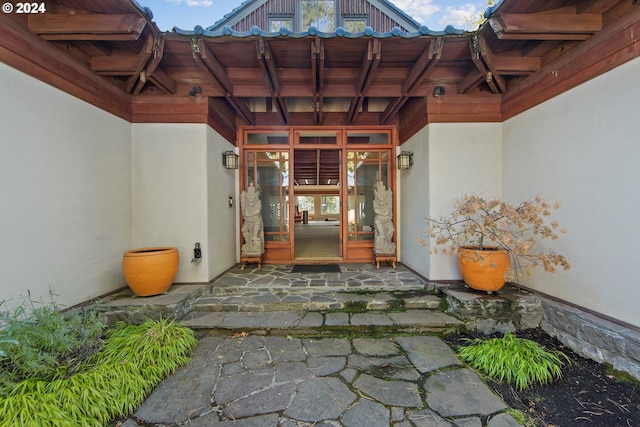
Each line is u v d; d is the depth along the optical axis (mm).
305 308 3143
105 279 3100
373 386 2006
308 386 2010
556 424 1674
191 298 3172
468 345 2553
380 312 3078
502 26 2375
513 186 3330
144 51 2736
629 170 2104
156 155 3559
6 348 1728
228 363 2295
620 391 1939
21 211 2229
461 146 3555
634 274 2084
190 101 3570
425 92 3574
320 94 3682
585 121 2436
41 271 2387
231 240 4488
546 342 2582
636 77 2051
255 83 3650
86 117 2855
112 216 3213
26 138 2270
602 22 2281
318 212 19094
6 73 2121
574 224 2555
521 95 3186
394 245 4469
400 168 4258
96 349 2127
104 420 1700
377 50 2752
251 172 4875
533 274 3064
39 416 1563
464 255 3064
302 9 5480
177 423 1704
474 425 1667
